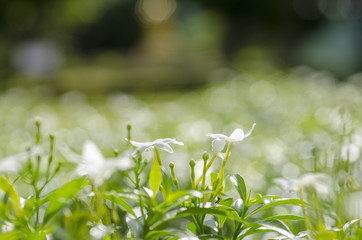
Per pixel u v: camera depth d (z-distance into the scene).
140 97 18.11
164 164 4.96
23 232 2.04
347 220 2.65
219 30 45.56
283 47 40.06
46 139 7.91
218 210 2.06
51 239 2.30
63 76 24.84
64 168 4.70
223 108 11.00
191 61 27.72
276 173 4.93
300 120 8.43
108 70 28.08
